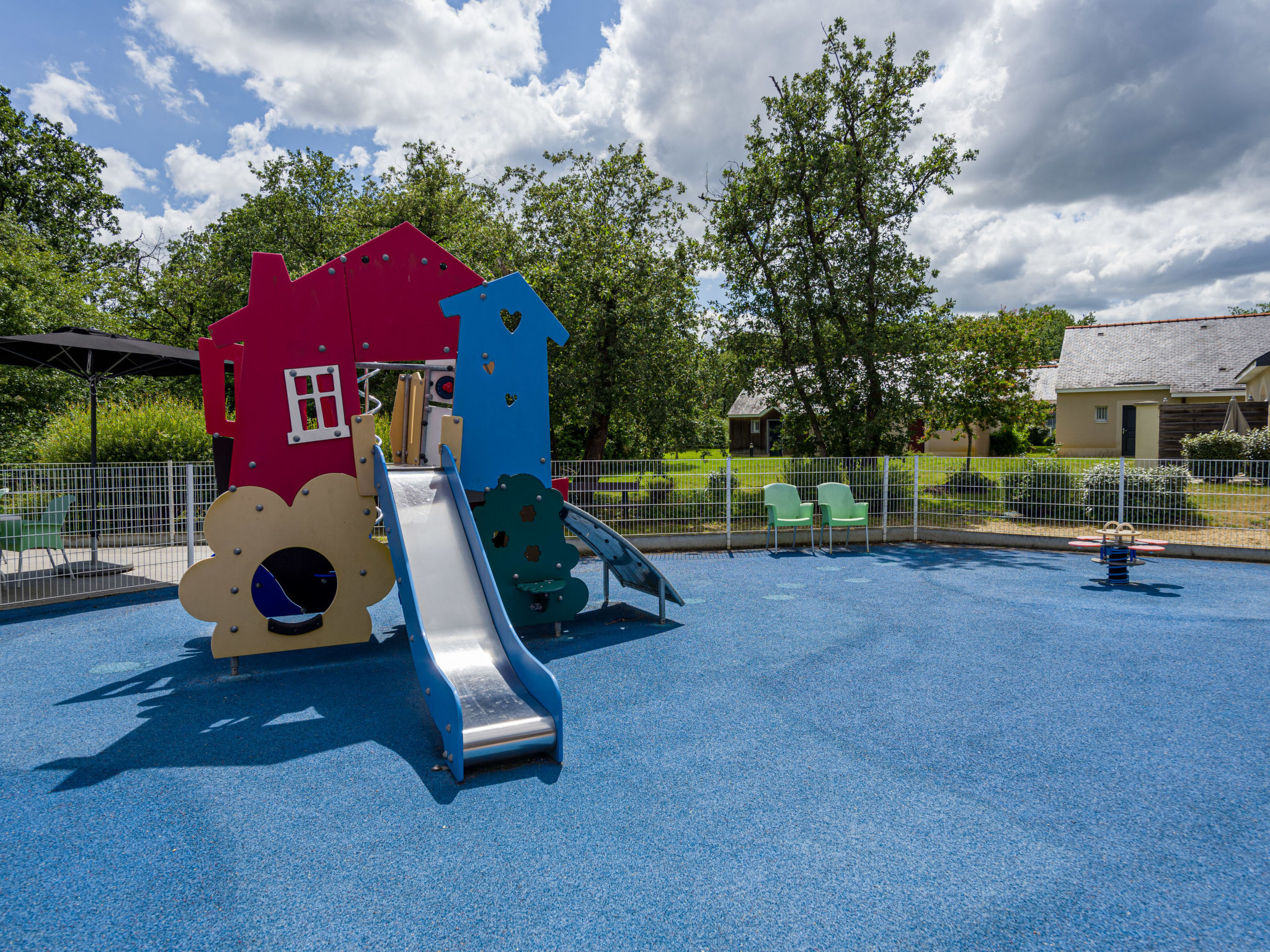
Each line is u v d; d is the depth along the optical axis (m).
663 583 6.43
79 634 6.14
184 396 21.20
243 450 5.37
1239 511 9.21
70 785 3.34
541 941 2.24
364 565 5.54
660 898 2.46
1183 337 24.41
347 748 3.80
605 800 3.20
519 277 6.24
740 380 13.71
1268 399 18.06
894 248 12.64
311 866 2.67
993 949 2.20
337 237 18.55
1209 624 6.16
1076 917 2.35
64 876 2.60
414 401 6.38
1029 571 8.75
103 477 7.84
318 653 5.69
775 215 12.79
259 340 5.46
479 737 3.47
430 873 2.62
